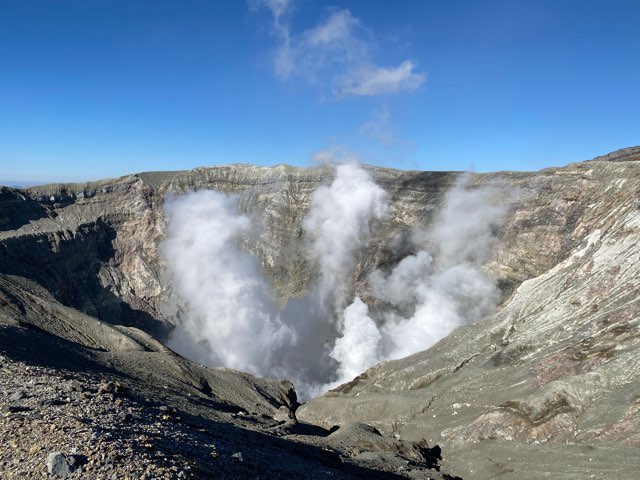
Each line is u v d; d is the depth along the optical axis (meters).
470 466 62.22
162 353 93.88
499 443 67.81
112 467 17.66
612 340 77.00
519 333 103.88
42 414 23.03
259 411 85.62
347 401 102.38
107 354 77.25
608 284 94.88
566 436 62.69
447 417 84.06
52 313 92.56
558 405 67.69
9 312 80.75
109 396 31.56
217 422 43.72
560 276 112.69
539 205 192.38
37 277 165.00
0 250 155.75
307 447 45.53
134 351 89.06
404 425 88.06
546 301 108.81
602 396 64.88
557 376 76.88
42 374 35.69
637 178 132.38
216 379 93.19
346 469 43.69
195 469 20.06
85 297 194.38
